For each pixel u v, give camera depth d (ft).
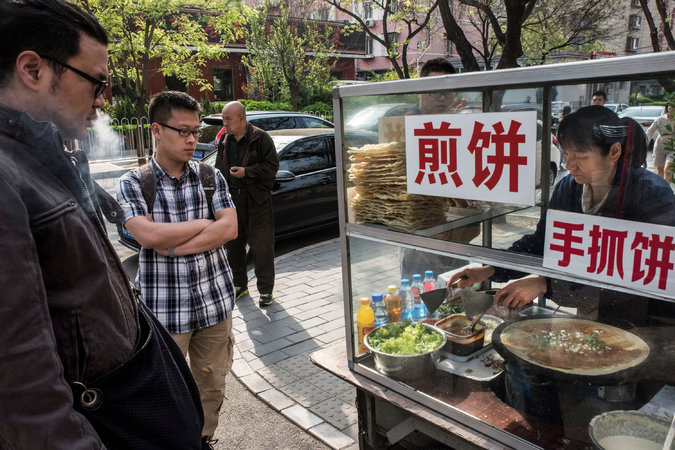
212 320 6.93
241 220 13.47
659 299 3.75
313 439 8.14
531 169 4.04
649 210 3.50
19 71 3.08
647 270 3.60
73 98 3.31
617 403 4.17
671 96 3.28
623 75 3.43
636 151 3.50
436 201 4.91
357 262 5.99
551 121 3.87
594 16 29.99
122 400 3.45
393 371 5.65
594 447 4.16
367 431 6.30
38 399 2.64
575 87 3.71
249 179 12.83
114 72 43.39
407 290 6.23
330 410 8.83
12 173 2.81
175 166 6.91
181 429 3.84
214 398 7.30
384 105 5.15
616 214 3.69
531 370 4.42
